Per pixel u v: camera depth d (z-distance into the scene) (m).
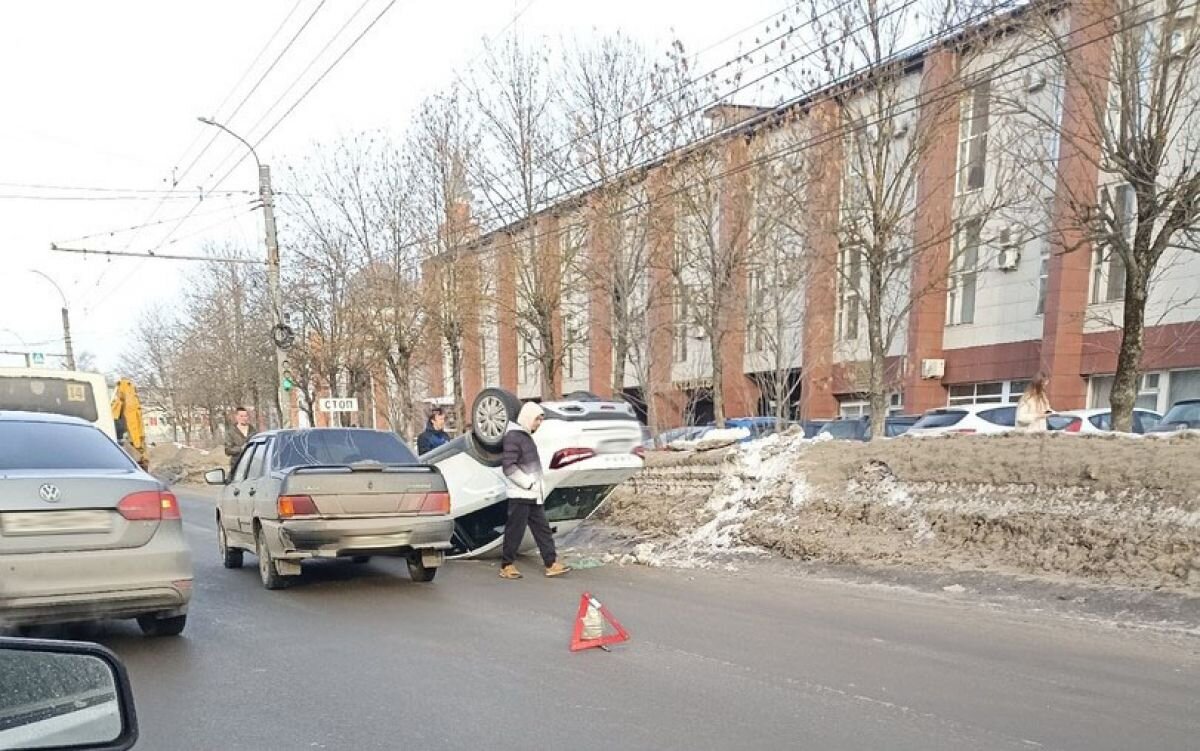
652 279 20.72
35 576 5.27
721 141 16.95
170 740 4.35
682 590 8.28
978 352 21.81
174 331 48.03
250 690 5.16
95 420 10.46
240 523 9.38
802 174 16.08
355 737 4.38
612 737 4.33
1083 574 7.59
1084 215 11.31
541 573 9.47
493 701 4.91
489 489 9.95
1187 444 8.20
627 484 13.76
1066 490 8.54
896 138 15.06
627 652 5.95
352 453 9.29
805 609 7.32
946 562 8.52
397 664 5.70
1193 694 4.93
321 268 25.47
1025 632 6.40
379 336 24.39
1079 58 10.73
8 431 5.92
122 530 5.64
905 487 9.98
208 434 55.97
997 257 19.16
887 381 22.19
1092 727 4.42
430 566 8.76
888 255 15.16
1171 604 6.71
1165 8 9.74
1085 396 19.50
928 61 13.59
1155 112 9.90
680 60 17.05
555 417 9.27
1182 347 17.28
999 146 13.50
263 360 33.59
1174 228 10.27
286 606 7.68
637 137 17.52
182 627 6.43
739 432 14.39
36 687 2.43
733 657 5.79
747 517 10.99
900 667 5.52
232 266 35.69
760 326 19.86
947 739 4.26
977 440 9.87
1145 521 7.70
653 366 21.97
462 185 21.58
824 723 4.50
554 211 19.53
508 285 21.22
